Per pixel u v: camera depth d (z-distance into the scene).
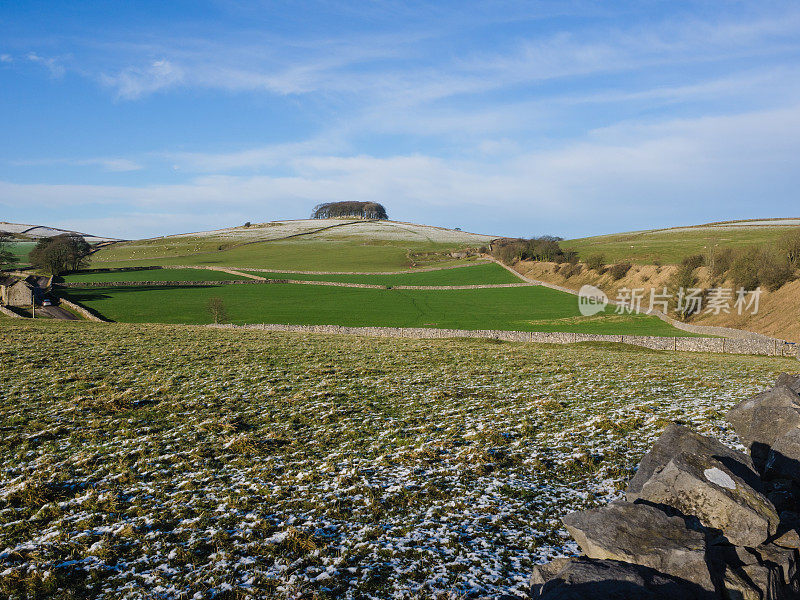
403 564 10.81
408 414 21.75
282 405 22.84
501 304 89.81
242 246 197.25
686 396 24.19
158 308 83.62
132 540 11.95
